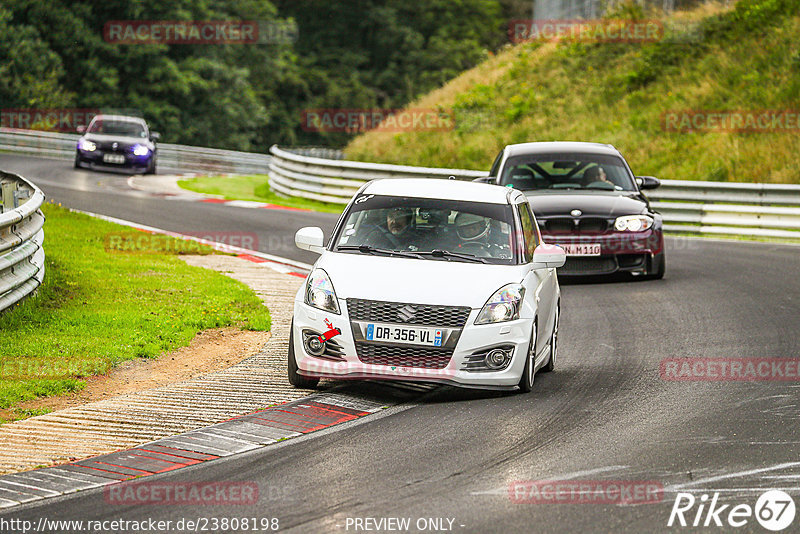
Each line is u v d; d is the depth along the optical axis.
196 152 142.25
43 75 186.25
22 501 21.05
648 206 53.38
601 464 23.59
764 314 44.00
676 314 44.25
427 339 29.20
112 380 31.53
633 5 140.25
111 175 110.06
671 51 122.75
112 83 192.25
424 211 33.22
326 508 20.52
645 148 101.69
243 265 55.75
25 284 40.03
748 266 58.91
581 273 51.56
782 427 26.86
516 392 30.88
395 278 30.14
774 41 115.56
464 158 110.31
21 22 192.62
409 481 22.27
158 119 197.12
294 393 30.41
